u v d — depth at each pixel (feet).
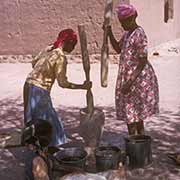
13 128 23.66
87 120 18.15
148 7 47.78
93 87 33.01
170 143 20.56
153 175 16.96
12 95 31.68
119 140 20.80
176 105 27.43
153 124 23.50
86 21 43.27
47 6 44.27
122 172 15.26
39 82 17.43
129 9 17.69
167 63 42.50
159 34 52.70
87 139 18.35
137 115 18.40
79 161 15.67
